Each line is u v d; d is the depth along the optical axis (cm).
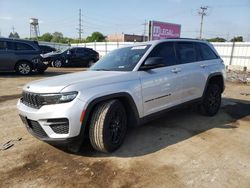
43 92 329
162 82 420
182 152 370
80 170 319
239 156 359
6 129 468
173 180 296
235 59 2398
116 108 354
